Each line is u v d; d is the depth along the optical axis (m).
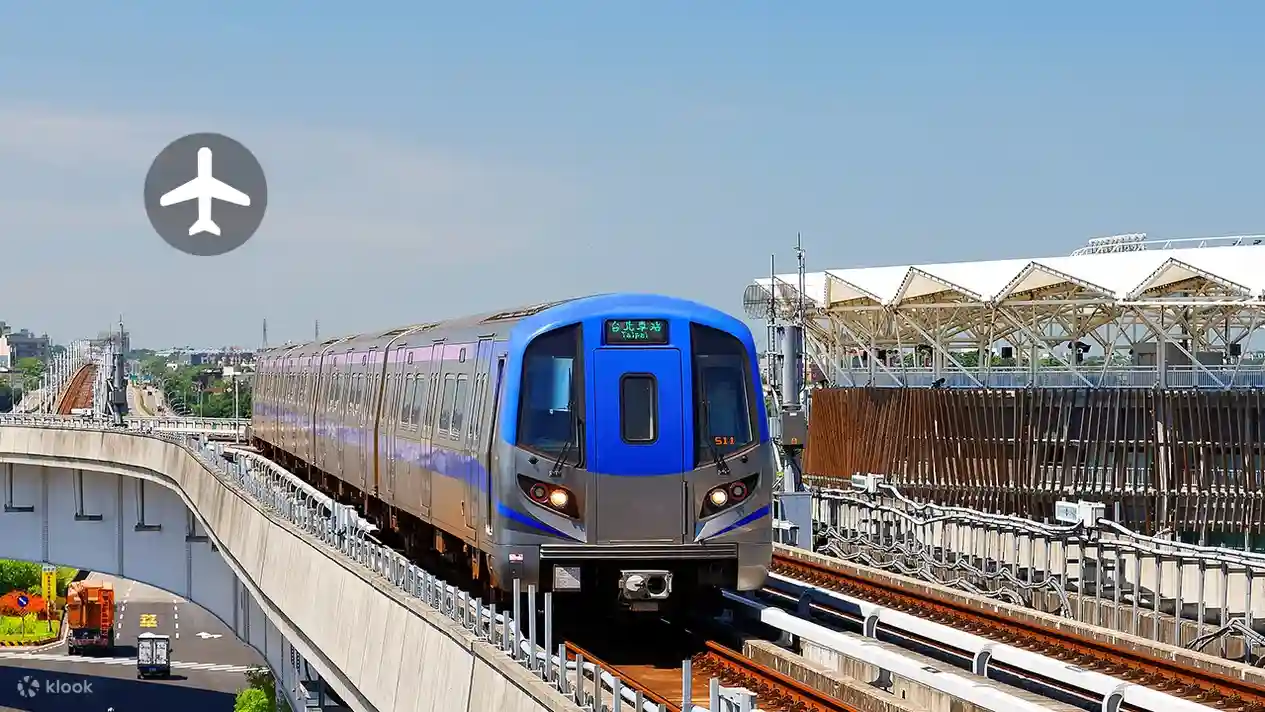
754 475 18.31
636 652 18.31
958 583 24.66
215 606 51.06
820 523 32.12
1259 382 62.06
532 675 13.61
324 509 28.53
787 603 21.62
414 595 18.52
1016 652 15.77
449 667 16.25
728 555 18.11
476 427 19.64
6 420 72.06
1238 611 21.42
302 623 25.67
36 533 58.12
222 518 38.16
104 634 93.94
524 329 18.39
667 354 18.20
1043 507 62.75
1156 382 62.72
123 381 69.50
